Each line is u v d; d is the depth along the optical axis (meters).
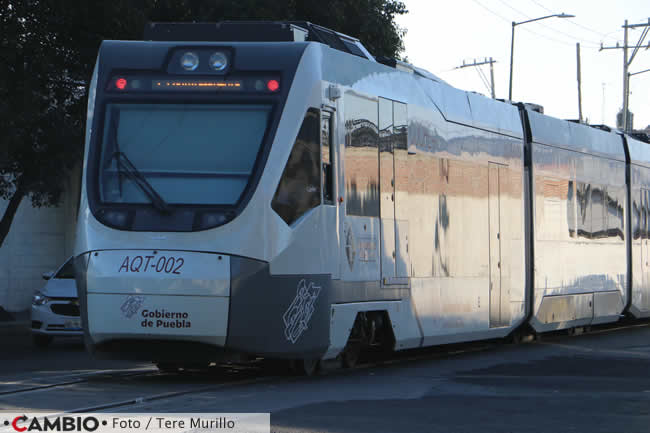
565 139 38.47
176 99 22.89
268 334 21.91
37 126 43.41
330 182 23.83
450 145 29.97
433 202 28.73
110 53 23.66
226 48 23.19
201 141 22.50
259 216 21.80
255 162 22.12
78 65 44.91
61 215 66.44
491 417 18.50
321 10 53.75
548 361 29.92
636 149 45.84
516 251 33.97
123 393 20.92
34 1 42.41
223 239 21.55
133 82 23.19
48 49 43.12
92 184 22.53
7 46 41.41
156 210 21.94
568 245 38.03
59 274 39.94
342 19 54.56
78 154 44.88
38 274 65.31
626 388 23.09
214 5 48.41
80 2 42.50
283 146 22.41
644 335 42.09
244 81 22.86
